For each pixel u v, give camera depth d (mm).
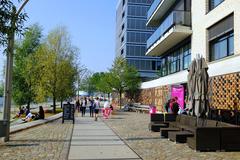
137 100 54969
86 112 40875
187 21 29156
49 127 20094
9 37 8438
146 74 79688
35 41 41125
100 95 94812
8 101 13219
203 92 14500
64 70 40250
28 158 9648
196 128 11039
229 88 19625
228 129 11086
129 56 80000
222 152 10867
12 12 8016
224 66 20500
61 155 10156
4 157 9789
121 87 57062
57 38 40656
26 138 14406
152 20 43844
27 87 40062
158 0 38125
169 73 38656
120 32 91875
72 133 16531
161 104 38719
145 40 80875
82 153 10555
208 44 25188
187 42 31422
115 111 46844
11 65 13180
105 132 17031
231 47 21688
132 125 21547
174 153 10625
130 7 81188
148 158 9766
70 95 42875
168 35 30297
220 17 22781
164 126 17266
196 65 14945
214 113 18375
